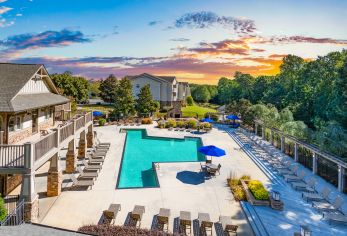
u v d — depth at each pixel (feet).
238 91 309.22
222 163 71.51
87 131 88.02
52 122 78.48
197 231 35.70
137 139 111.14
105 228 29.53
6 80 55.16
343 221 37.47
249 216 40.60
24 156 36.09
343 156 69.72
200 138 108.78
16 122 53.57
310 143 74.13
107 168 63.82
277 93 191.83
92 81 346.54
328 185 56.90
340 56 150.92
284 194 49.98
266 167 67.31
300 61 229.66
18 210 34.94
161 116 167.94
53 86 76.69
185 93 272.31
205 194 49.16
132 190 50.26
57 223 36.96
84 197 46.34
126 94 151.74
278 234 35.53
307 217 40.63
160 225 36.37
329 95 117.39
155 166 66.44
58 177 46.70
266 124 108.58
